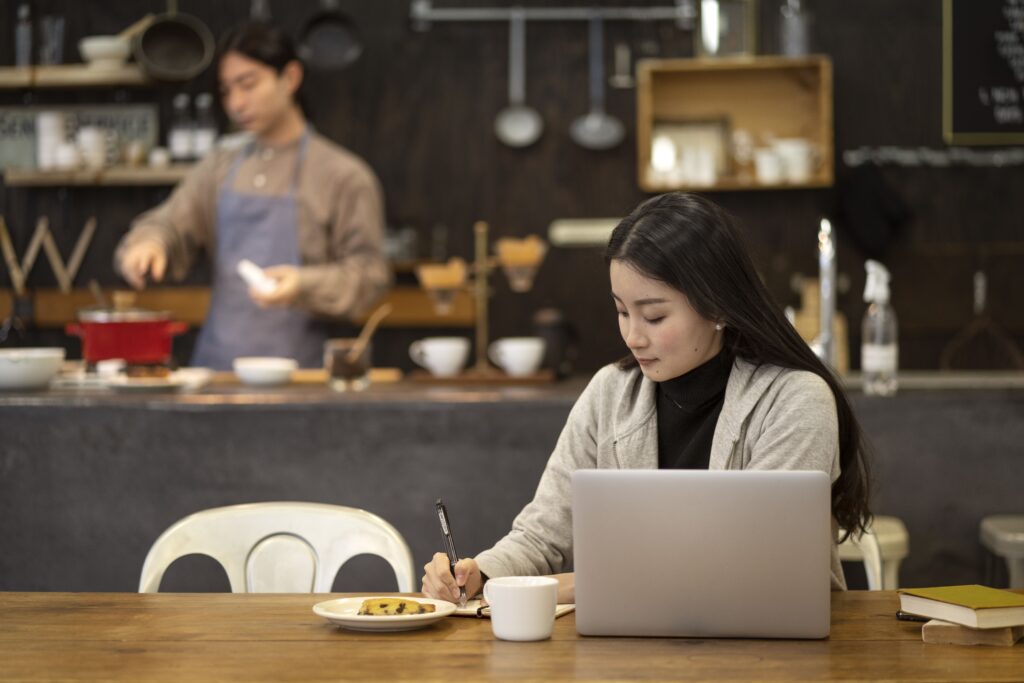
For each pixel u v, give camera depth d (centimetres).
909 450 334
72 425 338
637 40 576
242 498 338
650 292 198
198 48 556
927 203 571
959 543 334
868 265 349
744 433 206
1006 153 568
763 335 203
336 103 584
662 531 172
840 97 573
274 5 582
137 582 338
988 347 568
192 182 471
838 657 162
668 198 204
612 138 573
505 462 335
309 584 231
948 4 558
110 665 162
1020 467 333
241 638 175
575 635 176
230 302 460
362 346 369
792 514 169
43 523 339
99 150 556
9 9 585
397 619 176
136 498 338
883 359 344
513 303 582
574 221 579
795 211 572
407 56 582
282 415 337
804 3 572
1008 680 151
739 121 568
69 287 580
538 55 579
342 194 458
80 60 585
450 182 582
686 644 170
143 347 366
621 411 218
